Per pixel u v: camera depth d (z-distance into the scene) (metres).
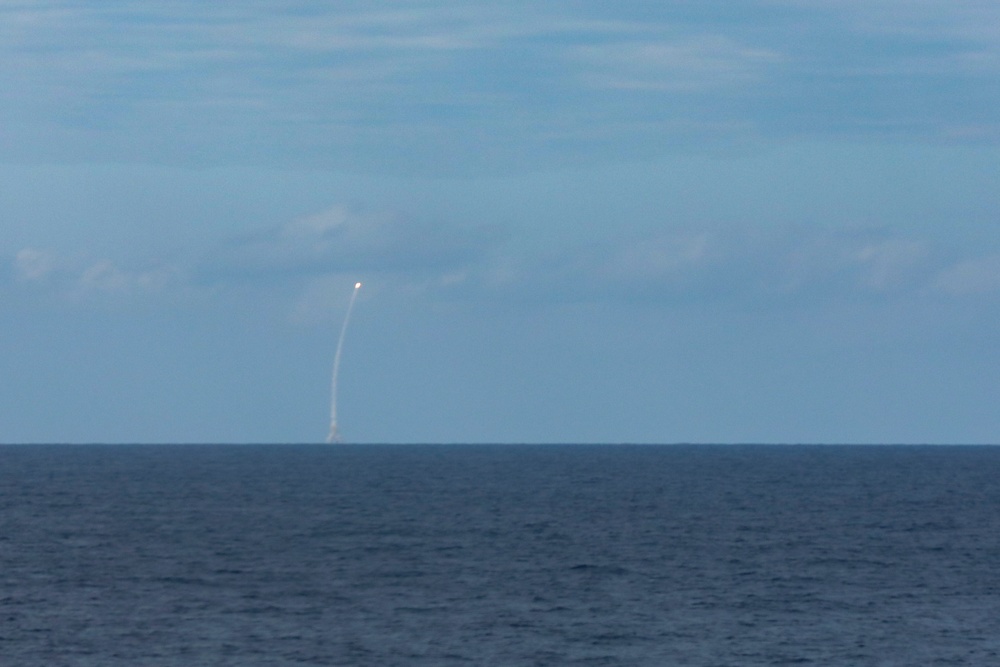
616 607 122.38
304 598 126.25
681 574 144.62
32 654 100.06
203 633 108.31
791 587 135.62
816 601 127.00
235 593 129.00
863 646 105.88
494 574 143.50
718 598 128.12
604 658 100.81
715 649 104.25
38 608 119.06
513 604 123.62
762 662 100.00
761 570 148.62
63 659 98.56
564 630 111.25
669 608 122.19
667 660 100.38
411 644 104.88
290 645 104.00
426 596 127.81
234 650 101.88
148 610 118.75
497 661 99.44
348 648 103.12
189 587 132.62
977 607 124.38
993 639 109.12
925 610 122.50
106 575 140.62
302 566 149.50
